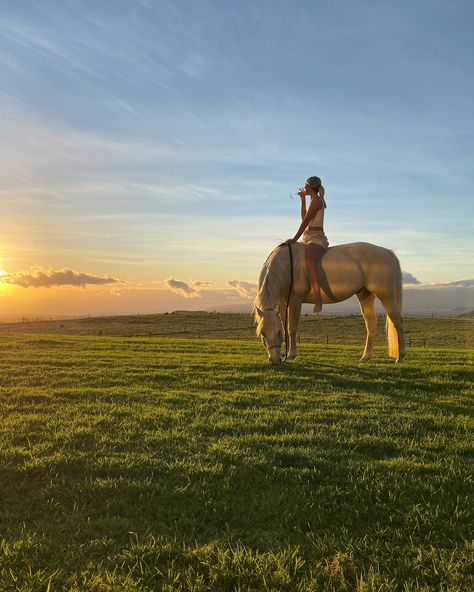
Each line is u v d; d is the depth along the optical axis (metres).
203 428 6.70
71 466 5.18
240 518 4.15
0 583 3.20
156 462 5.28
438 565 3.45
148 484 4.66
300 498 4.48
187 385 9.94
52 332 66.69
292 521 4.11
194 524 4.04
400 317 12.37
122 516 4.21
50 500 4.45
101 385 9.97
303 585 3.20
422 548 3.68
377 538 3.85
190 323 77.25
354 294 12.62
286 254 11.66
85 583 3.20
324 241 11.94
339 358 14.20
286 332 12.34
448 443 6.11
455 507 4.35
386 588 3.17
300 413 7.51
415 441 6.18
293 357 12.42
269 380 10.35
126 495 4.53
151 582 3.25
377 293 12.04
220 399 8.50
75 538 3.81
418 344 46.88
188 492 4.58
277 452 5.63
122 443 5.95
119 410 7.64
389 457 5.67
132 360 13.70
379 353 16.41
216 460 5.40
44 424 6.87
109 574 3.30
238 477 4.94
